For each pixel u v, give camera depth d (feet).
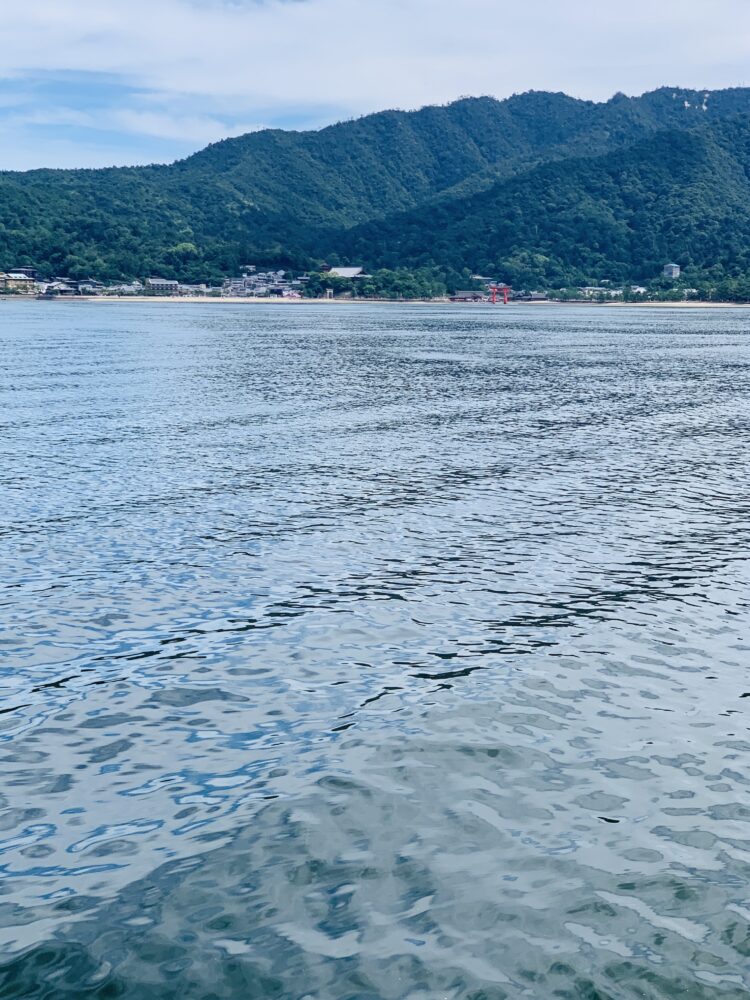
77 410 191.11
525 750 52.24
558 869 41.16
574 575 85.05
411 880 40.24
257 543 93.61
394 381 265.54
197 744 52.75
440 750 52.11
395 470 132.77
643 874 40.93
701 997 33.99
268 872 40.73
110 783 48.44
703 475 133.18
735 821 45.37
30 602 75.05
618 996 33.91
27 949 35.81
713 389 256.32
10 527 97.09
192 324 644.27
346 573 84.48
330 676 62.28
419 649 67.15
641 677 62.64
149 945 36.11
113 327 586.45
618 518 106.63
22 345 401.70
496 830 44.19
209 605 75.51
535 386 258.37
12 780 48.65
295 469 131.95
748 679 62.64
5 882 39.99
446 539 96.43
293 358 344.69
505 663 64.80
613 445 158.92
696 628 72.13
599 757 51.57
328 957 35.53
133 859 41.75
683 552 93.04
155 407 198.49
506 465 138.51
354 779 48.83
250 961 35.27
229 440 156.04
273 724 55.26
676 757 51.70
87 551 89.30
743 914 38.40
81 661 64.13
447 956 35.65
